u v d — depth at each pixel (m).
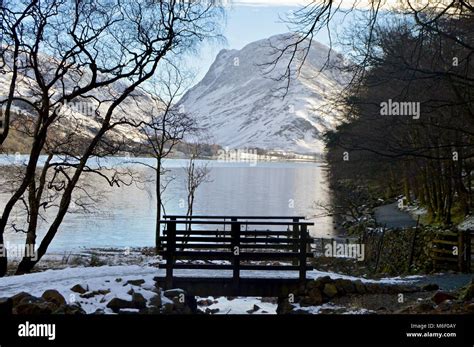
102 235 40.91
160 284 15.40
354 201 49.03
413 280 18.08
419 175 43.59
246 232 15.63
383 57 14.84
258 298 19.28
